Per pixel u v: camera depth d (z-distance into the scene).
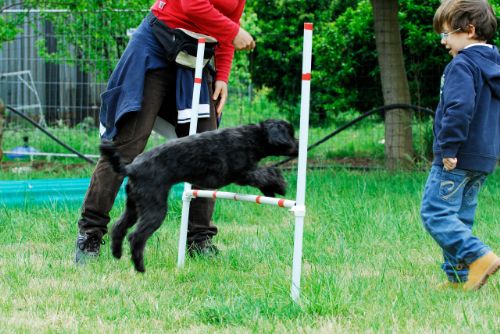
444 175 6.49
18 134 20.22
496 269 6.29
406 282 6.88
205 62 7.79
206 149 6.44
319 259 7.96
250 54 25.70
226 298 6.25
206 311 5.70
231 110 26.80
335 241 8.99
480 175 6.62
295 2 25.92
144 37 7.80
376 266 7.66
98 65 18.45
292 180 14.36
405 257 8.08
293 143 6.48
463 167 6.45
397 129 16.16
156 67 7.75
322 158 19.28
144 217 6.55
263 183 6.49
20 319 5.65
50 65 21.53
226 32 7.38
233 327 5.43
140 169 6.55
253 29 21.84
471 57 6.47
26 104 21.92
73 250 8.53
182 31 7.64
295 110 26.47
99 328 5.40
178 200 11.31
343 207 11.03
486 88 6.45
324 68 19.06
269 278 6.86
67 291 6.54
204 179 6.50
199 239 8.24
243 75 23.02
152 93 7.82
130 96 7.64
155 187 6.52
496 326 5.32
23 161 18.59
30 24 19.27
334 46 18.66
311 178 14.54
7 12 18.58
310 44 5.98
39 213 10.60
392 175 15.19
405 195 12.40
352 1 25.19
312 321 5.56
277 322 5.49
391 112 16.20
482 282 6.34
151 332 5.34
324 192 12.84
